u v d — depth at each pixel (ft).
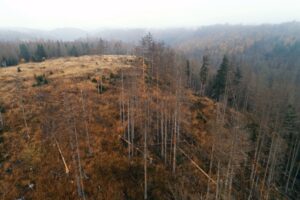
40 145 105.40
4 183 88.12
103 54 322.96
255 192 112.06
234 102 182.70
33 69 197.98
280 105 134.82
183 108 153.17
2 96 138.51
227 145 85.15
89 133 116.67
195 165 115.85
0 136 108.78
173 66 158.40
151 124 134.21
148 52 163.43
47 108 128.26
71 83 160.66
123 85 146.72
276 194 116.06
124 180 97.09
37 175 92.43
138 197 92.27
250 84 197.67
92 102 141.38
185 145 127.85
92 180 93.35
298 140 130.11
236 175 117.39
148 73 185.16
